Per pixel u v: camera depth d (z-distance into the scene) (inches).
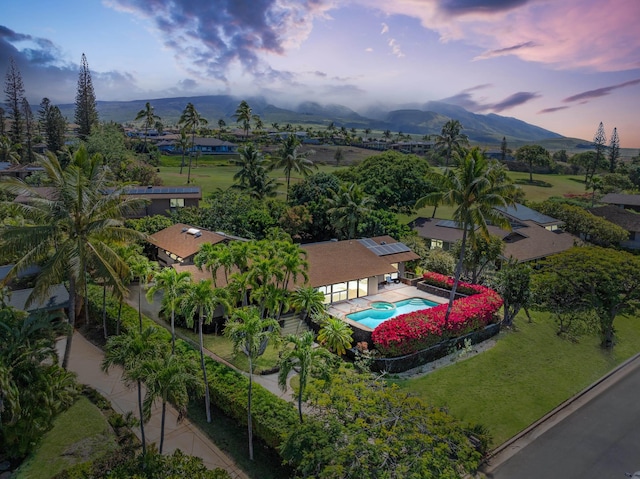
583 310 1726.1
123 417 976.9
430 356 1325.0
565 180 5137.8
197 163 4845.0
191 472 717.9
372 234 2288.4
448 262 2006.6
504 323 1630.2
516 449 953.5
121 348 824.9
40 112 4694.9
